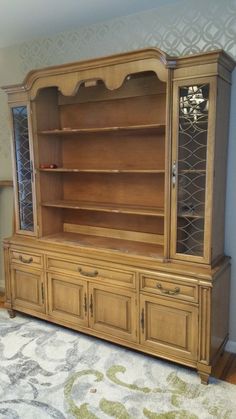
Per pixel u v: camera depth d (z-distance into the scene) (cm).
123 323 241
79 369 225
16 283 295
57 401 196
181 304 214
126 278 234
